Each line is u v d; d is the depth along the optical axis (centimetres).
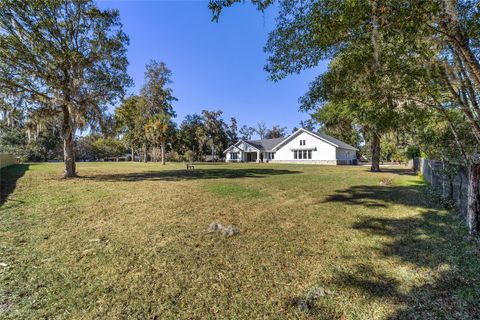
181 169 1888
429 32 266
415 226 482
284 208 619
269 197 751
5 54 930
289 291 273
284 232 450
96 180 1108
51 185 909
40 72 1024
